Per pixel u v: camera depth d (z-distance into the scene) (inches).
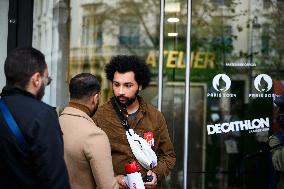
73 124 124.7
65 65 219.5
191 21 224.7
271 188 223.9
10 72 107.7
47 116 104.6
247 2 227.5
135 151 145.0
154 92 222.4
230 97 224.7
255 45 227.1
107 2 223.6
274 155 224.2
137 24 224.1
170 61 223.5
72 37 220.5
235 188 225.0
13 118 104.7
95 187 125.7
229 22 226.5
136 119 149.6
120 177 142.6
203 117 223.5
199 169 223.5
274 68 227.1
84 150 122.1
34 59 108.5
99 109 149.4
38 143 101.9
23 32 214.4
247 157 224.4
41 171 101.3
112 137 146.4
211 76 224.4
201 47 224.8
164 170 151.6
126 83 146.7
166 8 224.1
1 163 104.5
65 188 103.1
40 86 110.2
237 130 224.8
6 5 213.8
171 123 222.8
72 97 128.6
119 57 149.6
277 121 225.5
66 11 219.9
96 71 221.9
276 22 228.4
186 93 222.5
